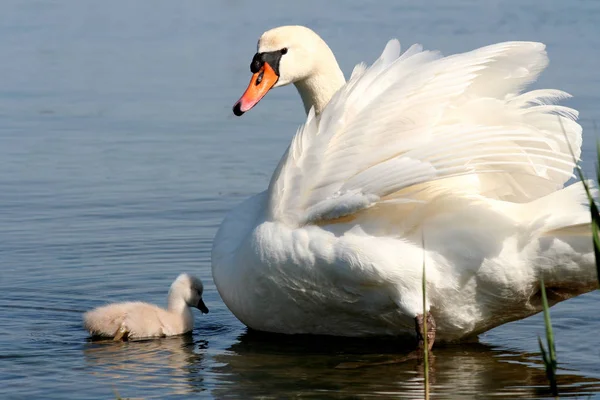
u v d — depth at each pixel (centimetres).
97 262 1570
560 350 1212
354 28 3184
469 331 1212
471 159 1106
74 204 1878
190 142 2294
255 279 1221
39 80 2820
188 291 1329
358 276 1143
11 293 1434
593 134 2192
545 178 1205
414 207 1140
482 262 1120
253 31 3322
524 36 3045
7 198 1912
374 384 1084
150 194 1942
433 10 3494
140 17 3641
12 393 1055
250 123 2456
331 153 1177
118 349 1228
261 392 1061
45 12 3719
